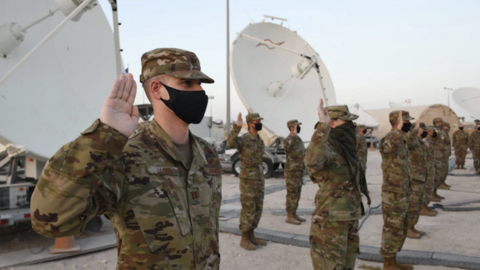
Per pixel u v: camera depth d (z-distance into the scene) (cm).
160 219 128
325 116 297
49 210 102
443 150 827
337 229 301
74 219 107
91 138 105
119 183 120
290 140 597
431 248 471
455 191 898
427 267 405
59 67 488
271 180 1112
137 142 135
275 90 973
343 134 325
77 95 504
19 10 430
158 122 146
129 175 126
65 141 432
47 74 460
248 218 471
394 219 391
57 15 507
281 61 1044
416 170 516
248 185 476
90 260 423
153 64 142
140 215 125
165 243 128
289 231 557
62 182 101
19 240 482
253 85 956
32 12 452
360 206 319
